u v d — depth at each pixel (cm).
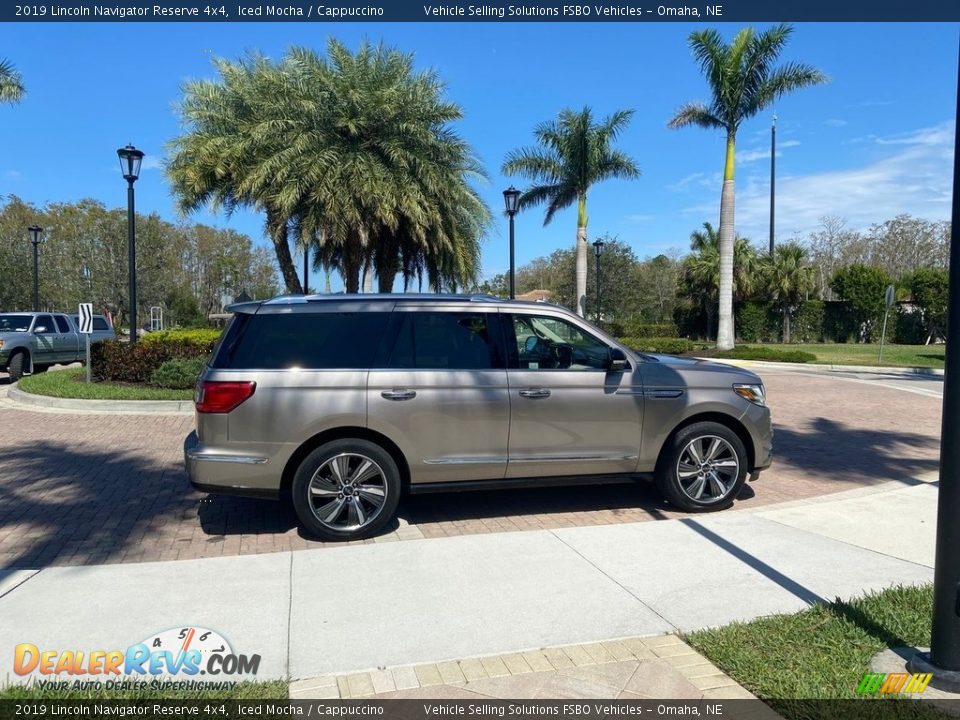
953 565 323
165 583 459
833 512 622
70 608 421
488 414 576
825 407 1307
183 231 5928
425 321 586
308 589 451
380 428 559
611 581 463
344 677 345
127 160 1560
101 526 598
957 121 308
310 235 1791
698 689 332
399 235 1934
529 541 542
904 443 965
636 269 4809
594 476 611
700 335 4316
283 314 570
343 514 564
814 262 5694
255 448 543
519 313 604
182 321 5491
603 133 3036
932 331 3897
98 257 4628
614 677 343
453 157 1856
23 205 4747
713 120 2669
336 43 1748
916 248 5450
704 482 629
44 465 819
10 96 2008
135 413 1212
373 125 1758
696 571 480
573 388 594
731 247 2688
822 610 410
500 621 405
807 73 2555
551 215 3247
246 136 1828
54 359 1997
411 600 434
